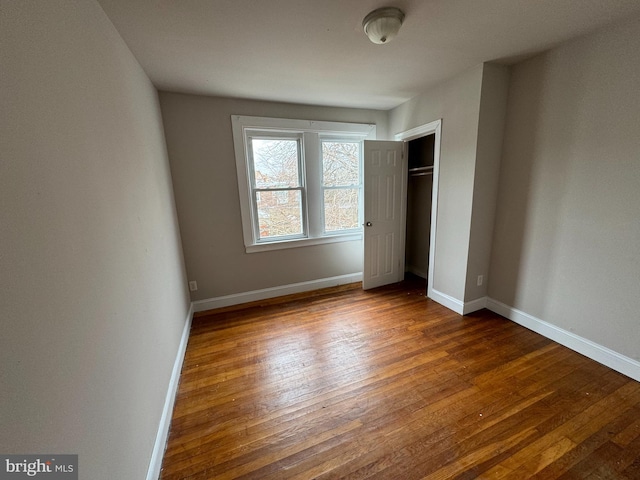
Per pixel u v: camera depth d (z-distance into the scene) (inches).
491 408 62.5
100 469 33.2
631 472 47.9
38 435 24.3
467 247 100.8
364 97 114.4
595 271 75.4
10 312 22.4
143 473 45.8
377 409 63.4
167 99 100.3
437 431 57.2
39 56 29.6
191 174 107.6
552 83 79.4
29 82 27.5
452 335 93.0
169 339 73.2
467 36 69.6
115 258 44.5
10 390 21.8
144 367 51.9
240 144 112.5
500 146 95.7
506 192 97.0
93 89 43.4
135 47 66.3
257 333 99.1
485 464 50.1
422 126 114.5
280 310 117.3
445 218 108.9
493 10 58.8
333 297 129.2
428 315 107.7
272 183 123.5
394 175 133.2
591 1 56.6
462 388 68.9
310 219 131.3
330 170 134.7
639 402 62.6
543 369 74.8
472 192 95.9
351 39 68.4
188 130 104.7
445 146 104.1
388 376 74.4
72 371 29.8
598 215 73.4
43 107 29.4
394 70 88.6
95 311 36.0
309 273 136.7
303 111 122.1
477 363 78.2
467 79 91.6
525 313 96.0
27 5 28.1
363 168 129.4
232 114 109.9
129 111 60.9
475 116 90.5
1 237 22.0
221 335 98.5
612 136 68.7
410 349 86.1
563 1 56.5
